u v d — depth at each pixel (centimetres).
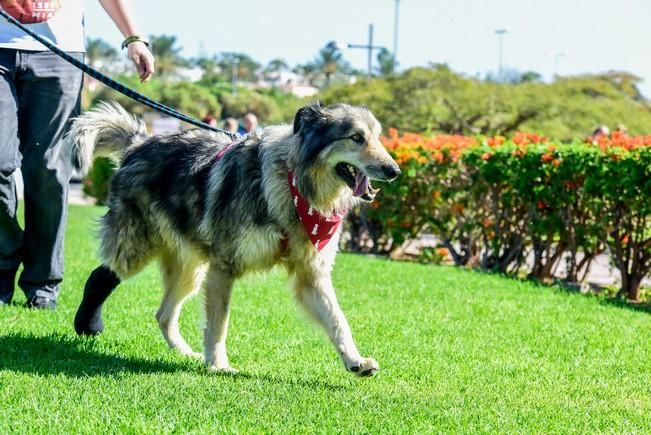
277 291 901
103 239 636
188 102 6719
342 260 1260
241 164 555
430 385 537
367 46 4362
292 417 444
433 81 3606
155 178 613
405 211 1405
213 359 565
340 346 531
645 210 991
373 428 433
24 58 694
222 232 556
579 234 1109
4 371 515
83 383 494
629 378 582
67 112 723
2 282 763
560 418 470
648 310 932
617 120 3556
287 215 542
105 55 13112
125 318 725
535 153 1141
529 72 4466
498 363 606
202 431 411
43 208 740
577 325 782
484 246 1286
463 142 1339
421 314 804
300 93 7719
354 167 550
